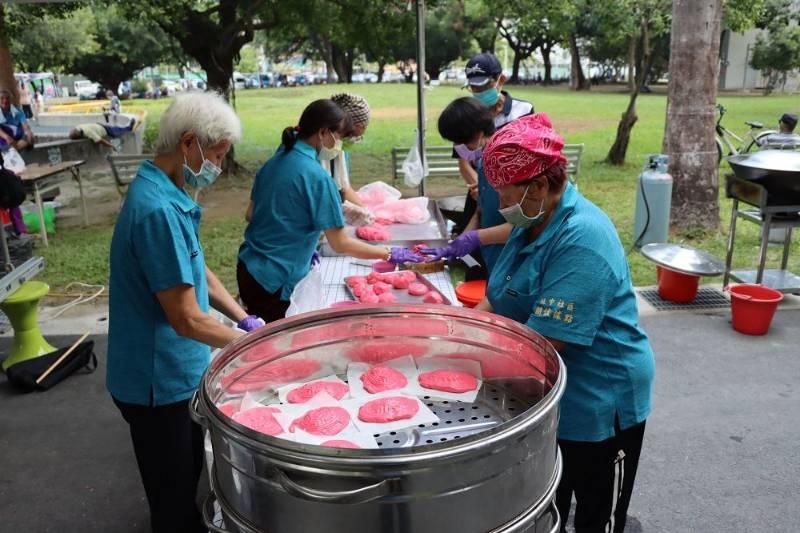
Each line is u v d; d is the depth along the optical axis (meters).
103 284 5.70
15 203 4.58
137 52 30.47
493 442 1.03
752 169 4.47
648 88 32.81
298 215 2.77
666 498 2.77
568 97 29.34
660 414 3.43
